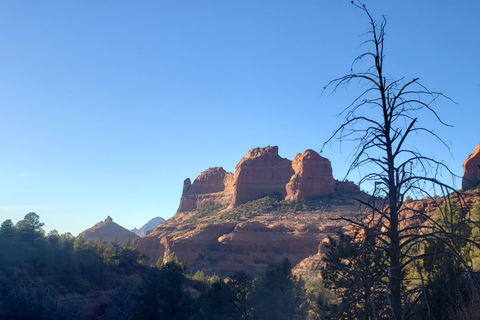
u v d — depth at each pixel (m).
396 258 9.51
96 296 84.44
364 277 9.80
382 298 11.41
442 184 8.95
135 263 111.69
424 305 9.73
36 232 93.50
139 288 50.81
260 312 50.00
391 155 10.05
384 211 9.27
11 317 57.56
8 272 73.38
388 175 9.95
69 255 90.31
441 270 9.69
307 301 50.28
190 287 84.81
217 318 49.31
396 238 9.48
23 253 82.56
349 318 10.44
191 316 52.69
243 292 50.91
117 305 71.31
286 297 49.84
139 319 48.59
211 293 50.16
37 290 69.19
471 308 8.70
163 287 49.66
